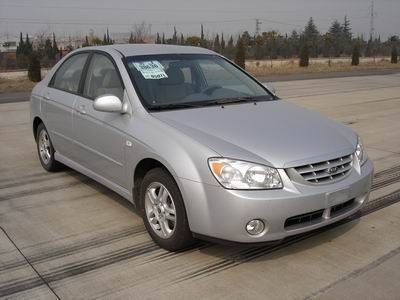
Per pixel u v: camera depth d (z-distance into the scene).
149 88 4.27
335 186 3.46
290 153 3.40
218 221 3.26
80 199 4.94
